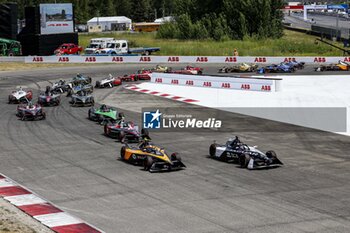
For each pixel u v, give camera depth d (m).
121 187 31.69
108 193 30.45
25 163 38.00
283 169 36.28
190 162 38.25
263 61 127.19
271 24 173.88
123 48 135.38
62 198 29.53
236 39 173.38
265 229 24.41
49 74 102.00
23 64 117.81
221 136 48.41
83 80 82.50
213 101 69.75
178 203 28.47
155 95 75.62
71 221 25.62
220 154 38.72
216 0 188.88
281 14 182.25
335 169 36.34
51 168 36.53
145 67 114.88
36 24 133.38
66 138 47.19
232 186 31.86
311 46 149.62
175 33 180.75
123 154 38.53
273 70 106.00
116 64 120.94
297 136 48.62
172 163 35.47
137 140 45.88
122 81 92.69
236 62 127.19
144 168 35.91
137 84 88.75
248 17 173.88
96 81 85.88
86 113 60.97
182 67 115.50
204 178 33.72
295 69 112.06
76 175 34.62
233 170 35.81
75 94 67.56
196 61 126.94
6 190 31.09
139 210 27.31
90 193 30.48
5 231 24.02
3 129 51.53
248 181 33.00
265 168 36.56
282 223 25.23
